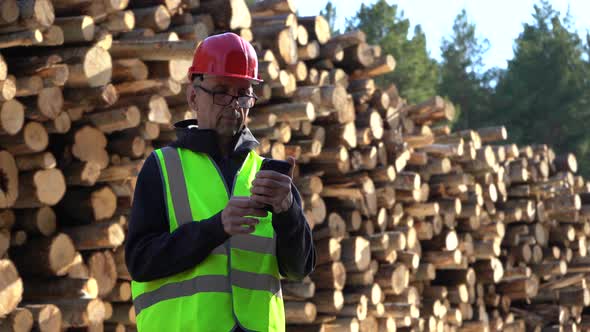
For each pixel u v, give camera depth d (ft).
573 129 96.68
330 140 24.56
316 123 24.68
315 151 23.63
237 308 9.36
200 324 9.17
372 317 25.96
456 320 30.04
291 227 9.26
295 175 24.03
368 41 98.53
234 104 9.80
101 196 17.89
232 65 9.84
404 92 95.25
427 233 28.58
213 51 9.91
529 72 98.89
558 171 36.42
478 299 31.81
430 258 29.53
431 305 29.01
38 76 16.02
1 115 15.37
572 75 98.58
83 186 18.10
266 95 21.89
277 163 9.06
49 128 16.71
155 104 18.29
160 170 9.62
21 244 16.87
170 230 9.48
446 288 29.96
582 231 36.45
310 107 22.38
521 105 97.50
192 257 9.11
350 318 24.80
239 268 9.51
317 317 24.22
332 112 24.32
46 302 16.85
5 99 15.17
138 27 19.17
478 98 103.45
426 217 28.99
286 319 23.39
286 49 23.25
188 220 9.47
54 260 16.72
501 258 33.60
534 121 98.27
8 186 16.15
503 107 99.09
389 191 26.50
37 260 16.67
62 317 16.63
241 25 22.03
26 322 15.58
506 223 33.83
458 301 30.25
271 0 24.56
